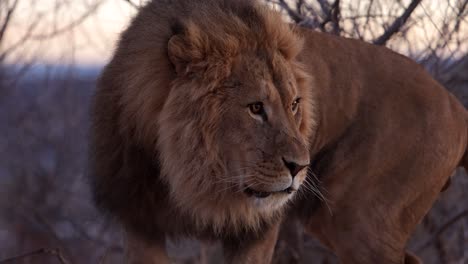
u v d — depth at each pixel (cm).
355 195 1105
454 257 1487
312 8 1327
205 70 938
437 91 1133
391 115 1105
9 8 1276
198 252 1466
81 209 1905
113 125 1003
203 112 941
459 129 1138
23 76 1566
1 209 1959
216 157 953
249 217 1001
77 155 2041
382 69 1126
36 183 2008
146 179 998
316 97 1087
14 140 2155
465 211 1405
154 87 959
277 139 935
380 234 1109
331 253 1447
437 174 1120
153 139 977
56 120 2114
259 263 1063
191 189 966
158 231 1036
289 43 980
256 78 943
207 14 960
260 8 988
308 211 1132
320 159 1114
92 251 1697
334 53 1115
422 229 1501
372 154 1099
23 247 1830
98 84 1041
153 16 995
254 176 941
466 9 1348
